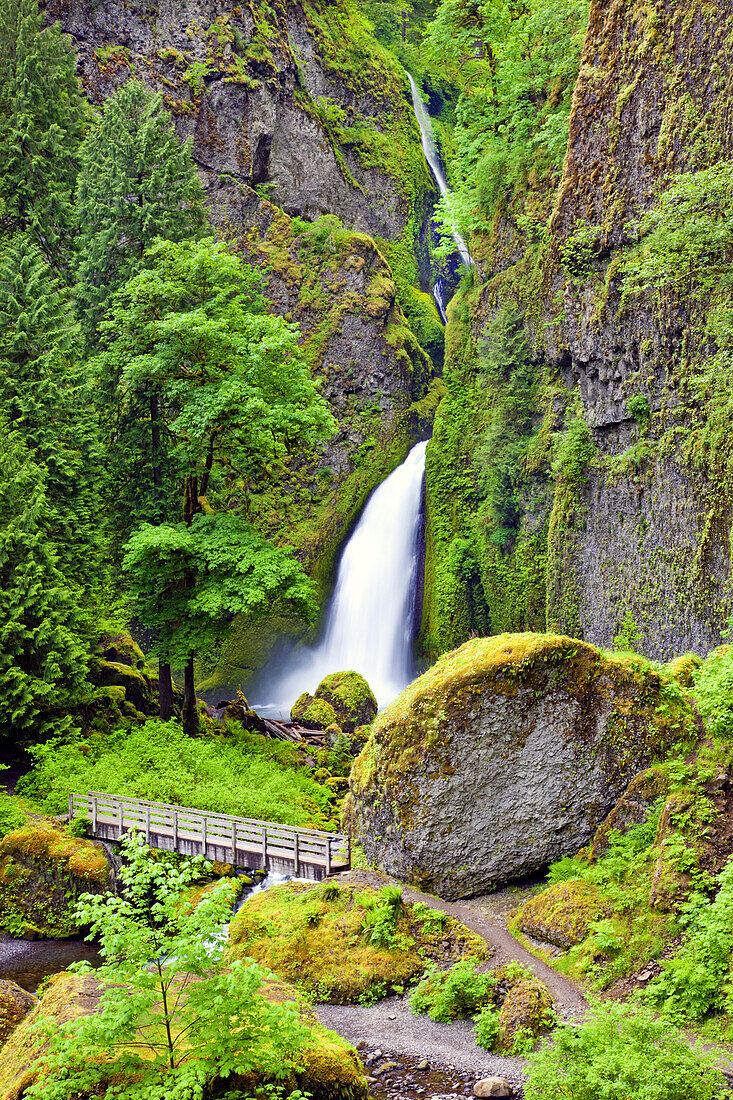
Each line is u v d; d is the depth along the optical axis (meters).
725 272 20.70
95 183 32.19
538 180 38.25
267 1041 7.32
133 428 29.77
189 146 33.75
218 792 21.12
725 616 22.28
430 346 63.44
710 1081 8.46
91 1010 8.49
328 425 28.05
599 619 30.64
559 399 36.94
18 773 23.95
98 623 29.53
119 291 28.30
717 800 13.35
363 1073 9.90
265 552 25.81
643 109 26.62
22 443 26.22
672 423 25.44
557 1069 8.85
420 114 75.06
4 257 30.84
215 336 25.92
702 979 11.09
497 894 15.30
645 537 27.22
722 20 23.09
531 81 39.41
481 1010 12.10
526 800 15.27
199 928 7.43
